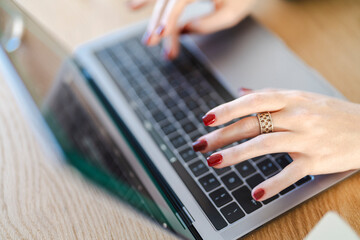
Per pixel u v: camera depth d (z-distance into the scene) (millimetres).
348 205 482
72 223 492
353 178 509
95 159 583
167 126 607
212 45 699
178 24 729
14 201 517
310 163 494
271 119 523
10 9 597
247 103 517
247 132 527
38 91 605
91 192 523
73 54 722
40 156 560
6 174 545
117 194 520
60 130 587
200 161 548
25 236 480
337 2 719
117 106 647
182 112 622
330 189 499
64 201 514
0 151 568
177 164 549
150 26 688
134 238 474
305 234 462
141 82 672
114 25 750
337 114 519
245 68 650
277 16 715
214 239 460
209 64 675
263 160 534
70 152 562
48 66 659
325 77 619
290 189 491
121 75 686
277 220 478
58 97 649
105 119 641
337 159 494
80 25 752
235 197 498
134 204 510
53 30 748
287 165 505
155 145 583
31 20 653
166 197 511
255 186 503
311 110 522
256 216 473
